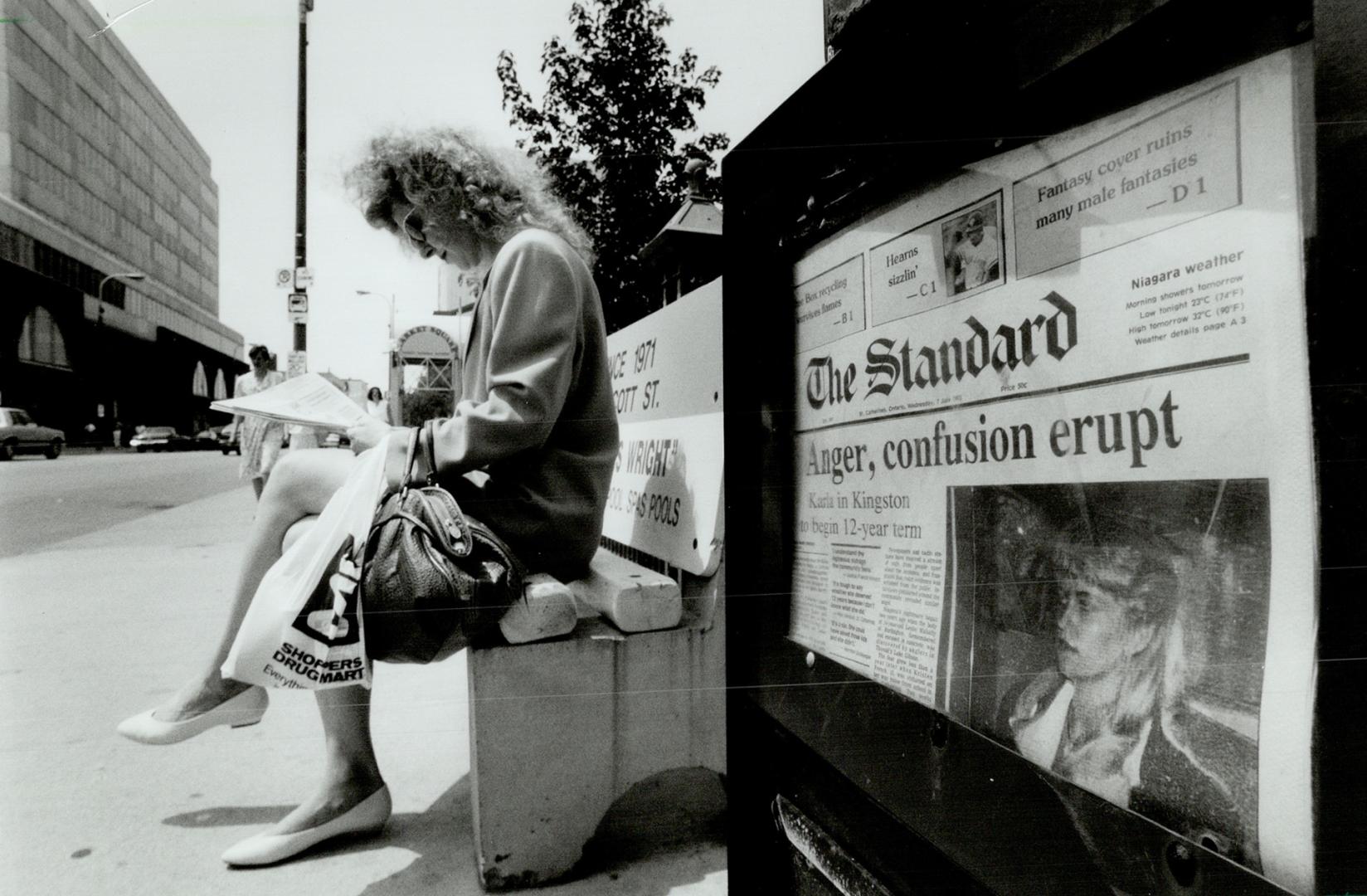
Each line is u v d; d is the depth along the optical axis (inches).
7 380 804.6
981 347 28.2
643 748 60.3
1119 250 22.8
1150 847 22.2
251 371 211.0
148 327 1043.9
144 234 1048.2
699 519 66.3
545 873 57.6
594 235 105.6
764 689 43.4
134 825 66.1
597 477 64.8
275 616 50.4
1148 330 22.1
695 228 91.6
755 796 44.6
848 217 35.4
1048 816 25.6
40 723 86.0
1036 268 25.6
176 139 932.0
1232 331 19.9
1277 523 19.1
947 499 30.3
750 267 43.6
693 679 61.6
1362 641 17.2
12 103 486.6
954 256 29.3
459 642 55.2
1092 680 24.4
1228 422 20.2
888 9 31.0
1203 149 20.3
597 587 65.1
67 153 883.4
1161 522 22.1
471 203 67.2
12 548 202.8
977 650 28.9
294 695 98.3
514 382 56.9
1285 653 19.0
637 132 100.3
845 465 36.7
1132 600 23.0
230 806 70.0
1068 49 23.4
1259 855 19.6
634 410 91.7
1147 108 21.7
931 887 30.6
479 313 64.4
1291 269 18.4
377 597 51.5
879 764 33.8
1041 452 26.0
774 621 42.4
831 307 37.3
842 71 33.9
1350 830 17.6
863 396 35.2
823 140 35.7
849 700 35.9
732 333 45.4
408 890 56.8
